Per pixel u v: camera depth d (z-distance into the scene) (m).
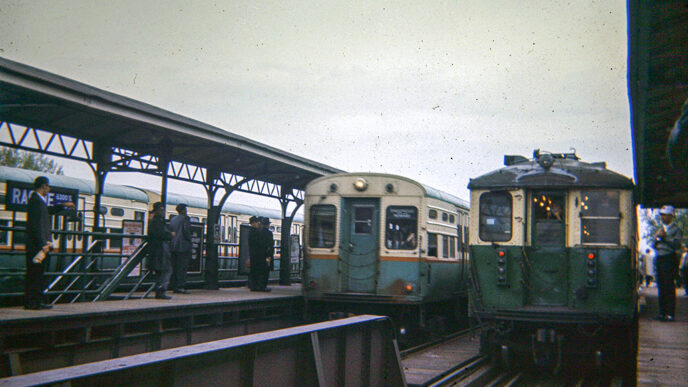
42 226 8.49
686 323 11.66
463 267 16.48
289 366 4.50
